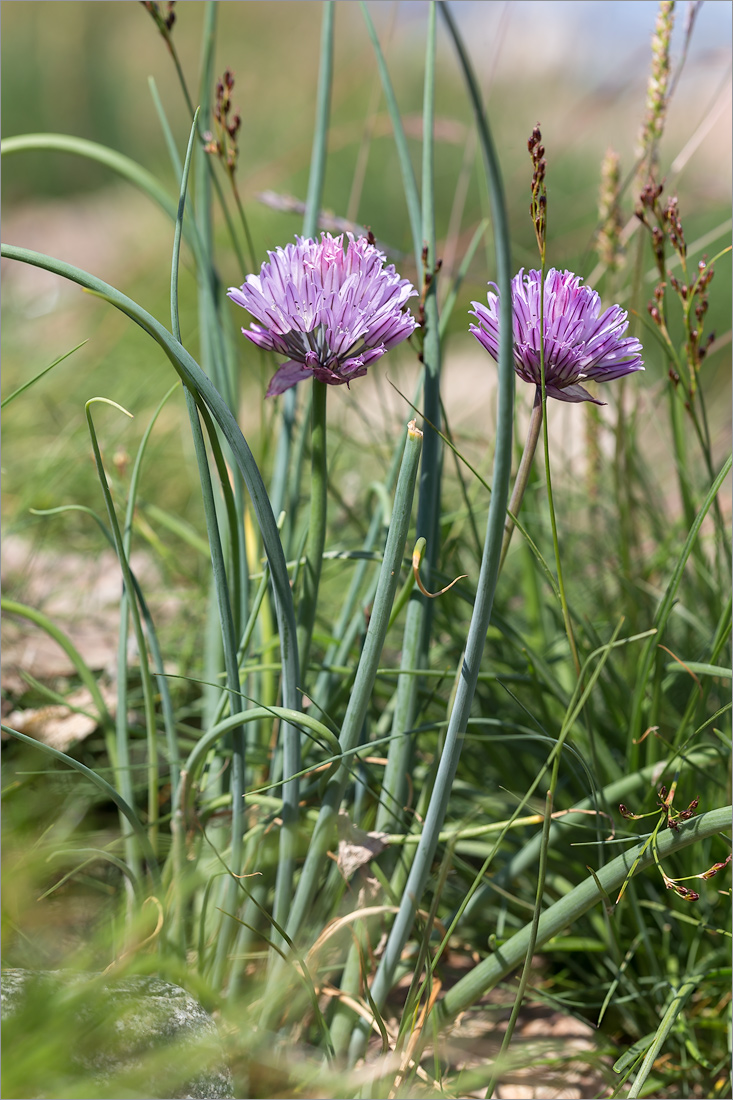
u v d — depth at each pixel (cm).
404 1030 55
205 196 62
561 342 53
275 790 58
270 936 57
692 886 60
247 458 54
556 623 68
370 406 115
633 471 68
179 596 73
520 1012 61
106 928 57
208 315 62
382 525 61
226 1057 54
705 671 58
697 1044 60
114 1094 51
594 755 60
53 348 135
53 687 69
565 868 61
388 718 62
